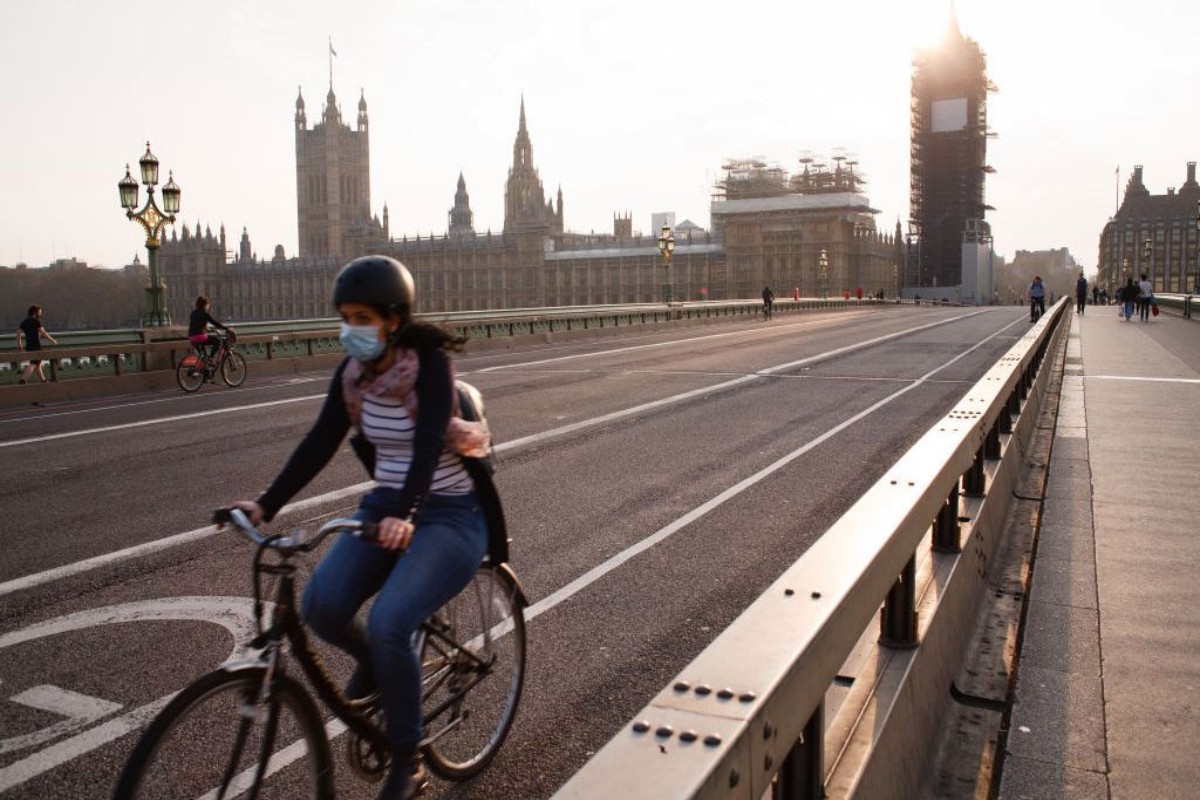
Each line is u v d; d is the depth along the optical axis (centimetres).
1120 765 376
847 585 254
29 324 1869
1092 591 570
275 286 19388
